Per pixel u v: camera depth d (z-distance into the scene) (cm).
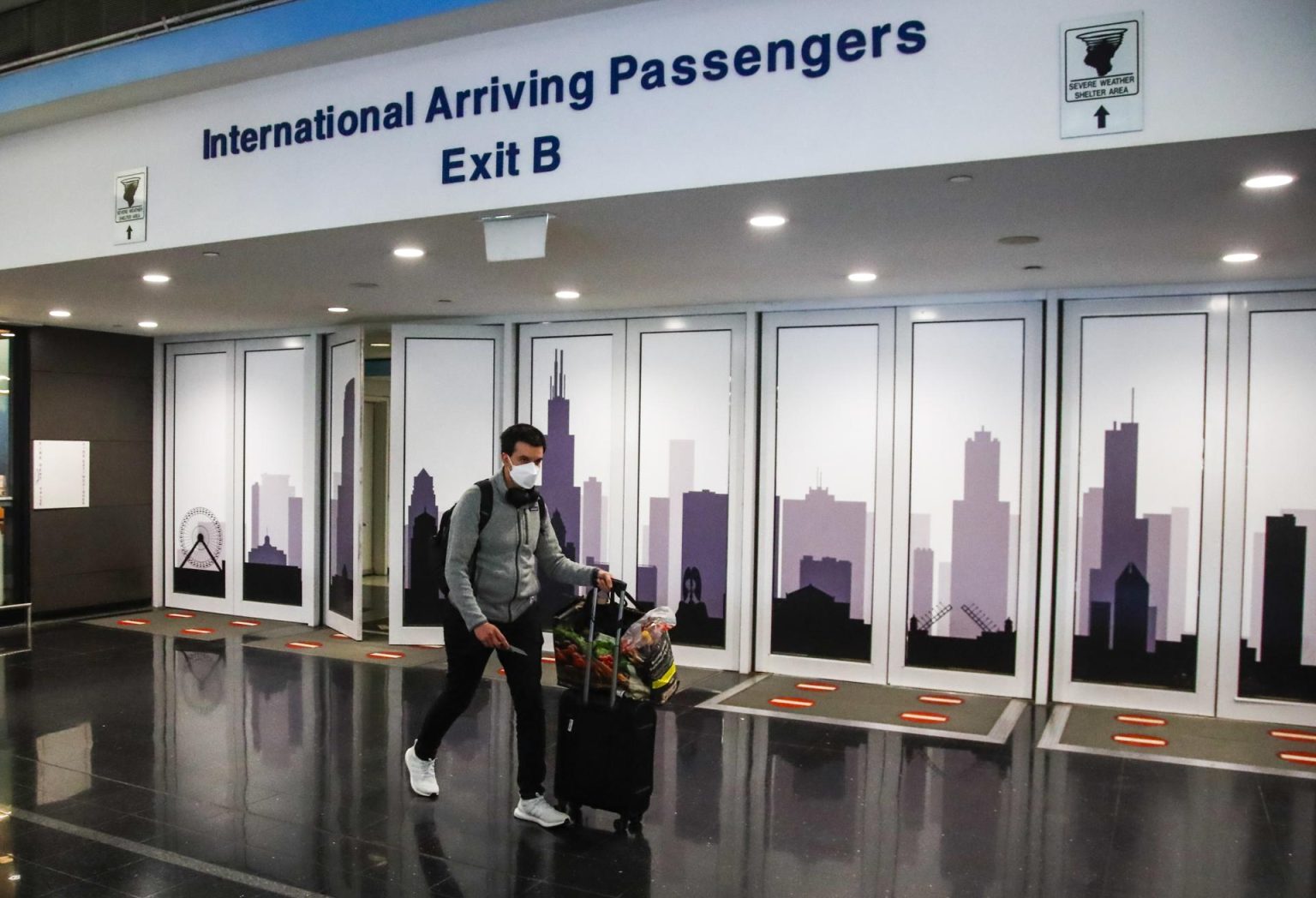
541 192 472
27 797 505
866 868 427
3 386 980
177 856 433
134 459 1072
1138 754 588
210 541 1062
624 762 461
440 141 496
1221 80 366
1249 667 668
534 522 469
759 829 470
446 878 413
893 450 752
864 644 762
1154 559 688
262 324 966
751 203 467
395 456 891
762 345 791
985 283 680
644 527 829
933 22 401
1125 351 693
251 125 552
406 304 816
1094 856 442
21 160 648
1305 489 655
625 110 454
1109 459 698
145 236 594
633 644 462
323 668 804
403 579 897
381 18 481
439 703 493
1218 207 465
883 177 421
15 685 743
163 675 778
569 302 796
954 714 676
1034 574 715
